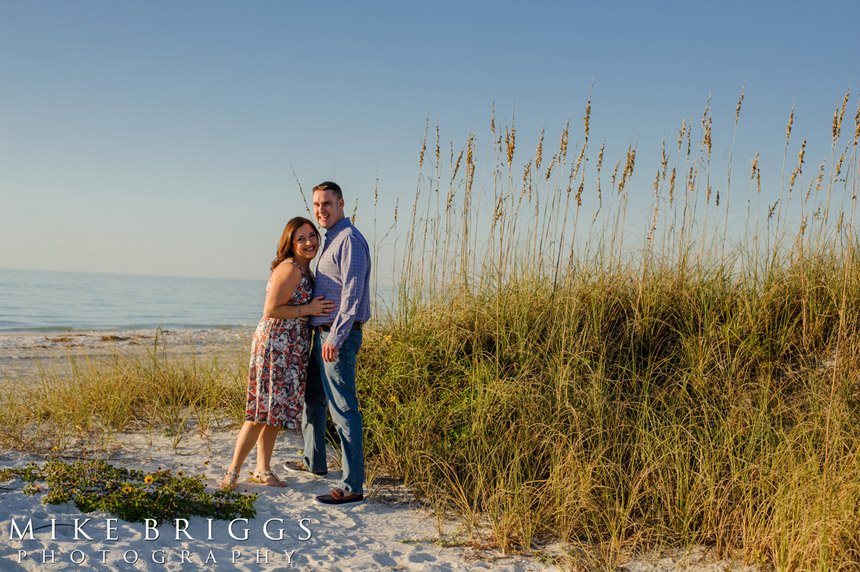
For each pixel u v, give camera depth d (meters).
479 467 4.55
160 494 4.09
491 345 6.06
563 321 5.60
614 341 5.81
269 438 4.82
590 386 5.15
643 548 3.91
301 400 4.66
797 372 5.27
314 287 4.75
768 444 4.39
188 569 3.41
